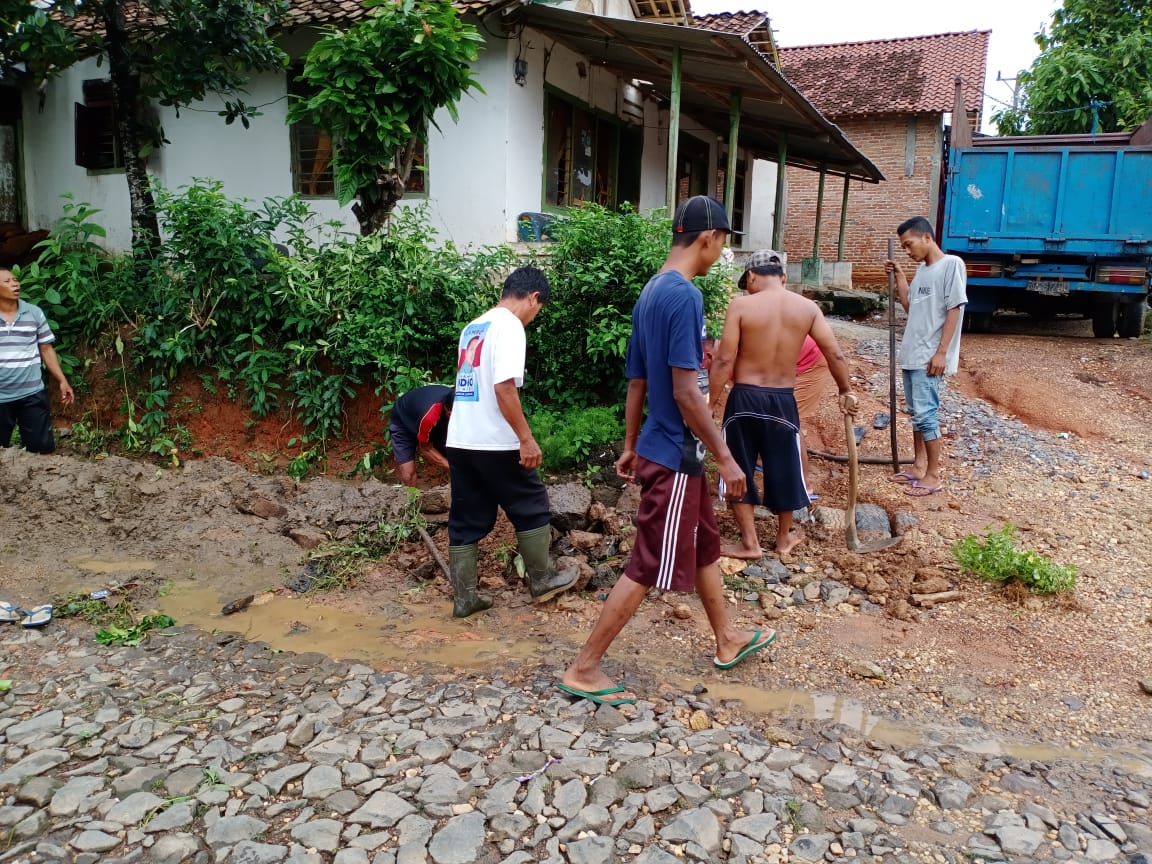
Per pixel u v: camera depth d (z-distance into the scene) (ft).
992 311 37.45
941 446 20.11
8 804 9.12
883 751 10.43
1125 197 32.94
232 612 14.84
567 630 13.98
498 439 13.66
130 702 11.45
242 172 34.30
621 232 22.31
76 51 27.73
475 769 9.72
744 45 26.17
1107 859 8.39
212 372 25.05
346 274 23.09
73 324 26.50
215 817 8.87
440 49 21.56
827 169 53.52
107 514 18.61
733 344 15.35
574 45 31.99
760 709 11.55
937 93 59.88
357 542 17.69
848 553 16.56
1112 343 35.40
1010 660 12.98
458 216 30.94
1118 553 16.67
